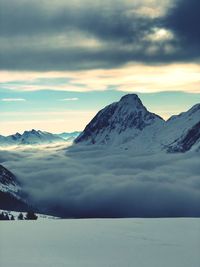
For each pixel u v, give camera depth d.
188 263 112.94
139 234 164.62
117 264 112.06
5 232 173.12
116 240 150.38
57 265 111.06
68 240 149.75
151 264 112.12
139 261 115.50
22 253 126.19
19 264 112.25
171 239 152.00
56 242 146.00
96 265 111.19
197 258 118.88
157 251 129.38
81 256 122.12
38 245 140.25
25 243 144.00
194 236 158.25
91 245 140.38
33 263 113.38
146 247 136.12
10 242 146.25
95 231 174.75
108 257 120.75
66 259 117.94
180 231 172.50
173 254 124.38
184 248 133.75
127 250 130.62
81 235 163.00
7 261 115.75
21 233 169.88
